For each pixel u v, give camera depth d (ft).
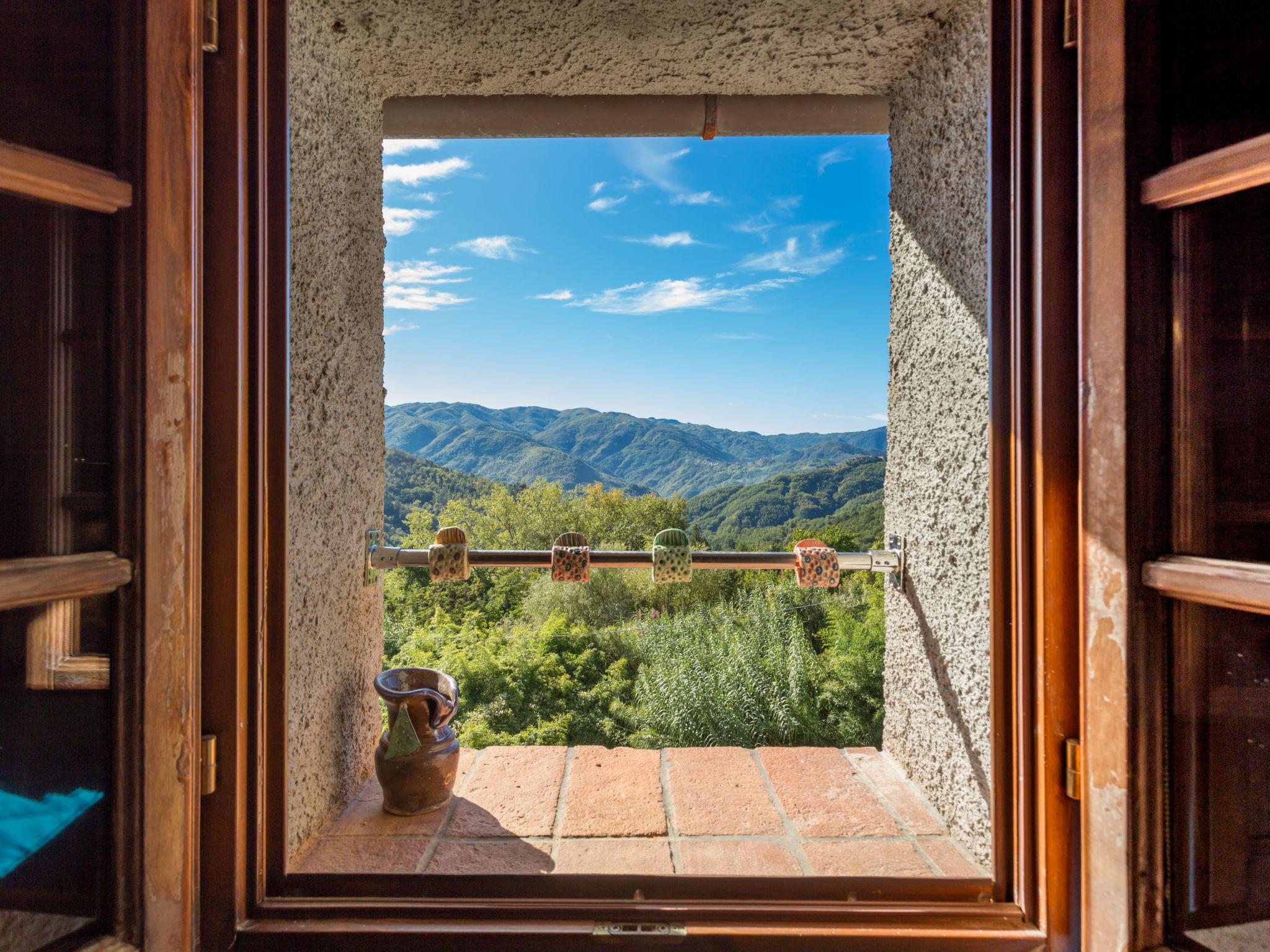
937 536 4.68
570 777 5.41
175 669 2.85
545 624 25.50
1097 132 2.87
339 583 4.77
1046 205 3.18
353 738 5.08
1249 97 2.60
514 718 19.58
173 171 2.83
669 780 5.35
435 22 4.35
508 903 3.38
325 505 4.49
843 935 3.19
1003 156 3.47
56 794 2.65
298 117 4.00
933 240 4.74
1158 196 2.69
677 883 3.49
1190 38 2.77
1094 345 2.89
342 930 3.23
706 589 26.37
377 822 4.58
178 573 2.86
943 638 4.60
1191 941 2.74
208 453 3.16
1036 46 3.22
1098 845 2.87
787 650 18.89
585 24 4.40
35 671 2.59
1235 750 2.65
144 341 2.77
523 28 4.43
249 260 3.30
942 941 3.17
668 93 5.36
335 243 4.60
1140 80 2.78
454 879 3.52
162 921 2.82
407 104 5.80
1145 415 2.77
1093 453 2.89
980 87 4.01
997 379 3.49
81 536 2.70
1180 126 2.77
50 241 2.65
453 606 30.35
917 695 5.11
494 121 5.92
